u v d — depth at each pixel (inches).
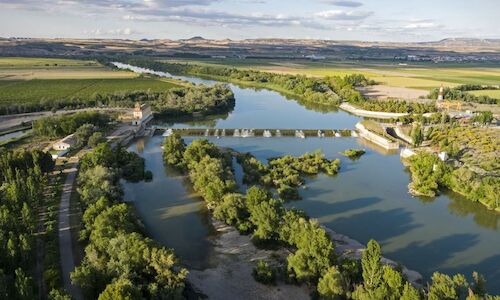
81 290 3855.8
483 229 5733.3
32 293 3405.5
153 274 3855.8
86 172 6392.7
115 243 4042.8
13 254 3966.5
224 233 5295.3
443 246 5246.1
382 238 5388.8
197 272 4446.4
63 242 4798.2
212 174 6402.6
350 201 6505.9
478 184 6638.8
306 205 6309.1
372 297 3472.0
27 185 5600.4
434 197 6766.7
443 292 3410.4
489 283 4507.9
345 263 4097.0
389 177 7623.0
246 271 4478.3
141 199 6363.2
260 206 5073.8
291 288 4165.8
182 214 5851.4
